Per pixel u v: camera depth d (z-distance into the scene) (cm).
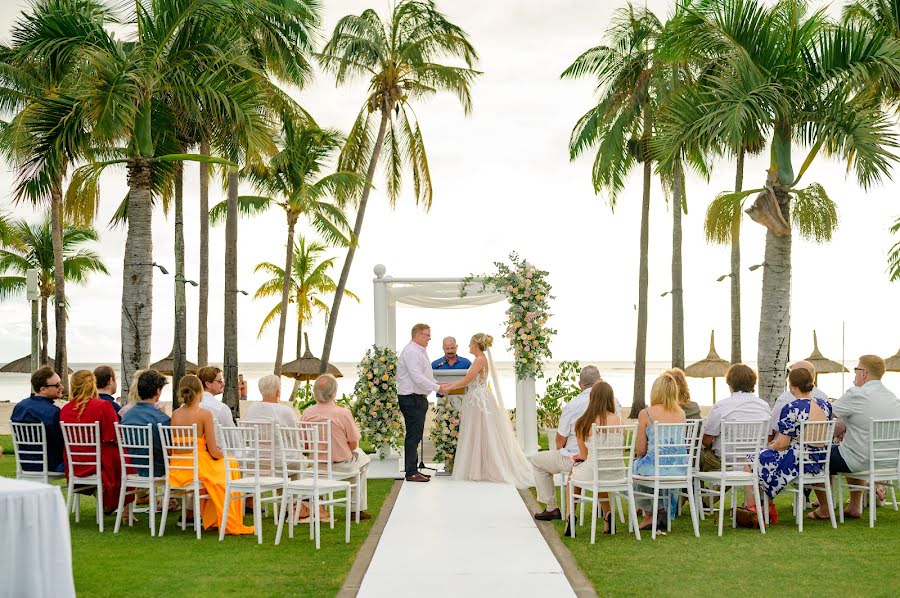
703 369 3070
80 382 862
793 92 1246
